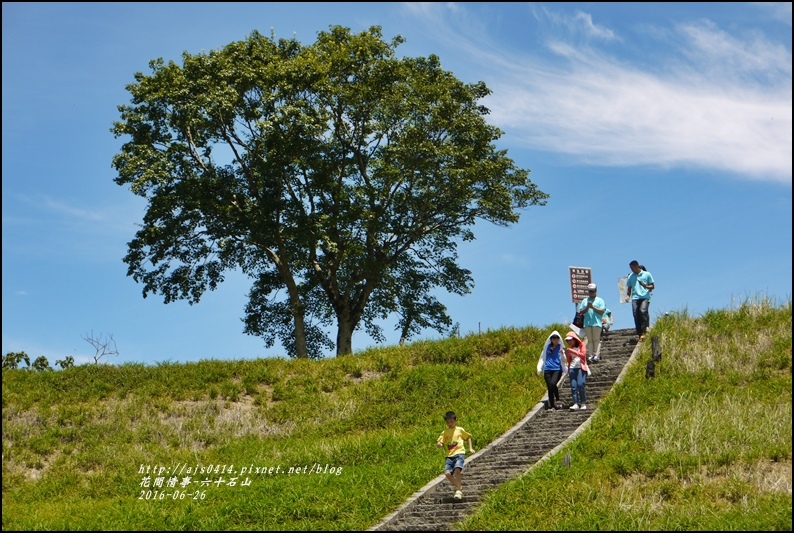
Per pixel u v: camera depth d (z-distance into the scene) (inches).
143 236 1376.7
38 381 1030.4
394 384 1022.4
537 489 642.2
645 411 813.9
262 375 1065.5
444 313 1536.7
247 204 1381.6
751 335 957.2
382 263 1434.5
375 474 736.3
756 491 607.5
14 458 871.1
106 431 935.0
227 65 1359.5
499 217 1481.3
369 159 1439.5
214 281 1437.0
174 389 1027.9
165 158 1338.6
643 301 1010.1
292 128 1321.4
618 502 607.2
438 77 1439.5
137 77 1397.6
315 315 1524.4
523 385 979.3
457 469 658.2
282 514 658.8
